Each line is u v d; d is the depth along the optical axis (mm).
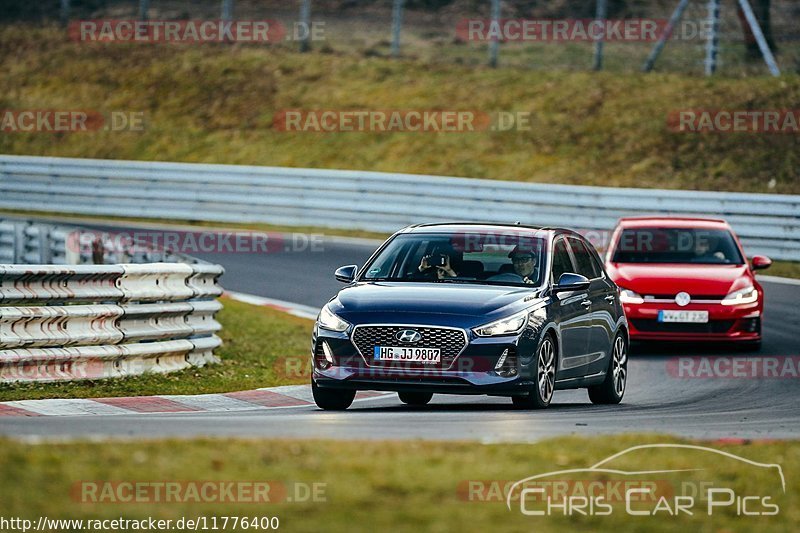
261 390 43844
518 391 36219
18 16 156625
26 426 29000
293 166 116625
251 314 63875
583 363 40656
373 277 39688
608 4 152125
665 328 54750
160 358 46562
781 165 105438
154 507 20047
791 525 21469
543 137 114875
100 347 43625
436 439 27734
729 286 55094
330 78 133500
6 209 107875
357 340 36188
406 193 94062
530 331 36531
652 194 86500
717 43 124875
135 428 28719
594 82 124188
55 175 106250
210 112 129750
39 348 41688
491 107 121750
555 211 89125
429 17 154625
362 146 118062
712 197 85312
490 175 109875
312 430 29312
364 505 20328
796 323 64188
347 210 96000
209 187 100500
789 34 144125
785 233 83875
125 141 126500
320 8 156875
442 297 36906
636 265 57188
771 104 114625
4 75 141250
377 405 41312
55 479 21047
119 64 141125
